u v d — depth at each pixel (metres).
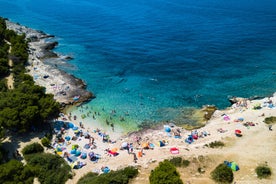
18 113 69.19
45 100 76.31
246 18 182.75
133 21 182.25
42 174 58.78
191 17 188.62
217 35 150.88
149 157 64.31
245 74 107.38
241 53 126.75
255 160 59.31
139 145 69.94
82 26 173.38
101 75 108.19
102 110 85.44
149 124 79.06
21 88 78.88
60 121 79.00
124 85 100.44
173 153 64.19
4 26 142.25
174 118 81.50
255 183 53.31
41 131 74.06
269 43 137.88
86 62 119.94
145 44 140.12
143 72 110.38
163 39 146.62
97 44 141.62
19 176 51.84
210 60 120.00
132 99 91.38
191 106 87.31
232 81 102.25
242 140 66.75
